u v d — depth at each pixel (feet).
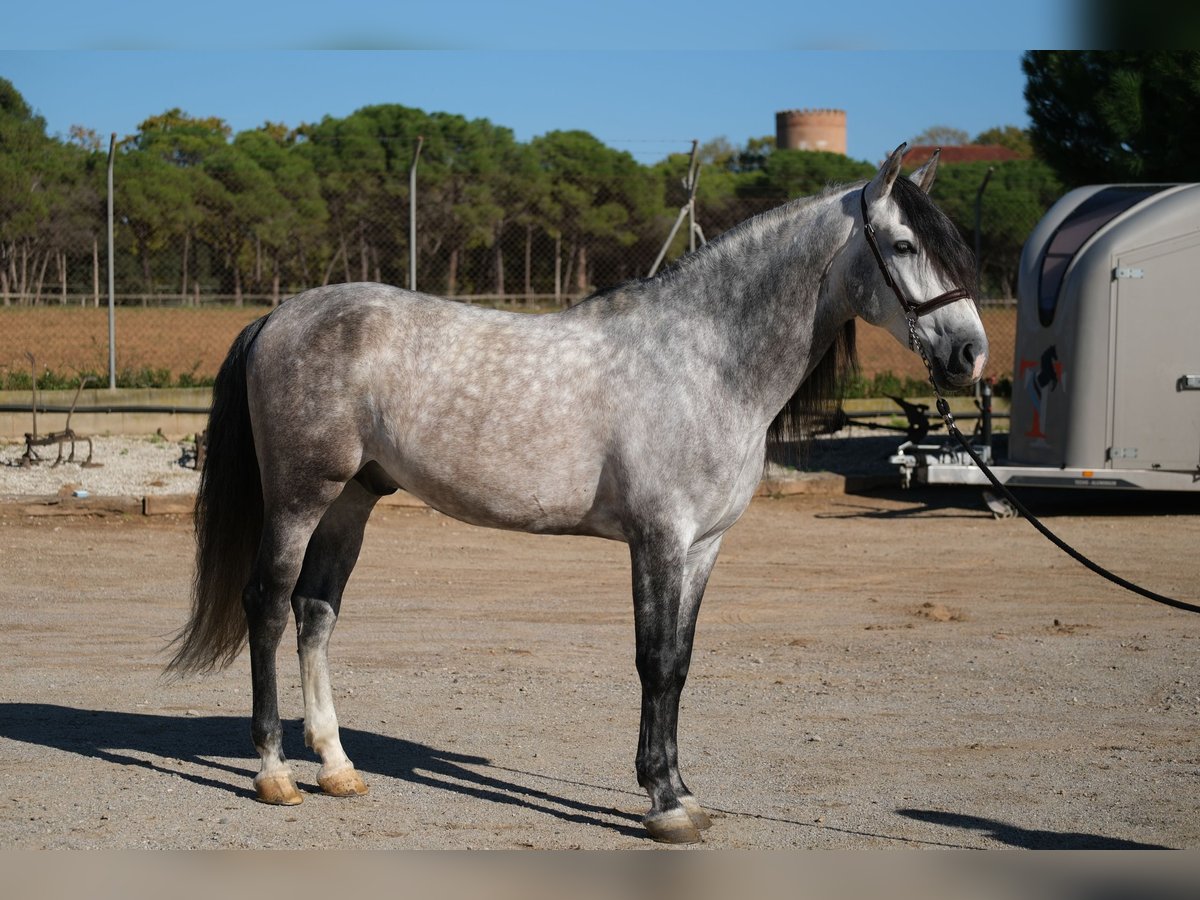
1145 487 38.73
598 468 14.60
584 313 15.06
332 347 15.05
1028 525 39.99
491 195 73.77
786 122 226.38
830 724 19.29
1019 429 41.42
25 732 18.15
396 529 37.99
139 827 14.29
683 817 14.17
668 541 14.26
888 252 14.14
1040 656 23.95
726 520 14.82
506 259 73.72
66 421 47.44
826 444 53.57
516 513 14.84
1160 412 38.65
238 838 13.99
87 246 60.18
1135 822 14.98
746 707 20.25
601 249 77.51
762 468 15.17
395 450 15.03
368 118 93.30
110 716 19.20
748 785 16.31
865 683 21.88
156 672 22.06
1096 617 27.71
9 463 42.16
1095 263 38.60
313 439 14.97
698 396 14.34
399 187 70.79
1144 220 38.52
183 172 63.82
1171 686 21.71
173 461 43.93
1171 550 35.96
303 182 69.05
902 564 33.94
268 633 15.31
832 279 14.57
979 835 14.46
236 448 15.96
